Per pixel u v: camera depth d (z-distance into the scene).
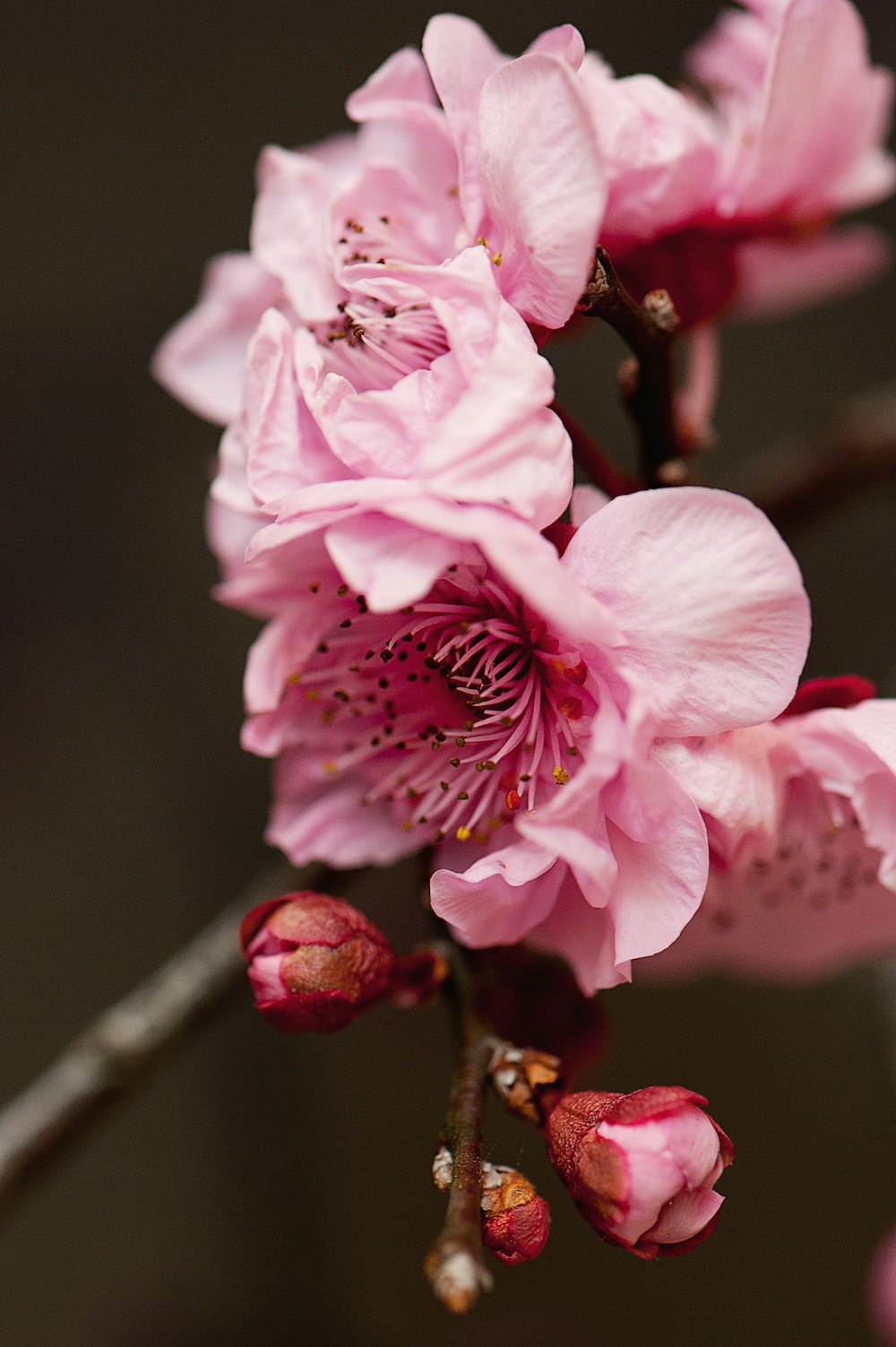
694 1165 0.23
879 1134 0.47
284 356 0.24
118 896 0.48
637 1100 0.24
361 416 0.24
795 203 0.27
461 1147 0.24
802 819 0.26
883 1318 0.41
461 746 0.25
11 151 0.46
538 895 0.25
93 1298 0.45
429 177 0.26
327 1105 0.47
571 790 0.24
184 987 0.29
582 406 0.45
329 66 0.46
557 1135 0.24
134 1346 0.45
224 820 0.48
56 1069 0.29
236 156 0.46
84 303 0.47
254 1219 0.46
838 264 0.30
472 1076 0.25
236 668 0.48
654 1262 0.46
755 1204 0.47
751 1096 0.47
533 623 0.25
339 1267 0.46
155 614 0.48
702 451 0.28
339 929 0.25
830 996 0.48
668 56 0.46
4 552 0.48
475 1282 0.23
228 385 0.27
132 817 0.48
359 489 0.24
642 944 0.24
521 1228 0.24
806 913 0.27
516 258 0.24
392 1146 0.47
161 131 0.46
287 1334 0.45
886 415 0.34
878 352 0.49
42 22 0.45
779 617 0.24
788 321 0.49
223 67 0.46
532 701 0.25
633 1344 0.46
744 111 0.27
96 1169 0.46
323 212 0.25
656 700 0.24
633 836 0.24
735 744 0.24
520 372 0.24
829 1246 0.47
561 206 0.24
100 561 0.48
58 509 0.48
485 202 0.25
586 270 0.24
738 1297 0.46
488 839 0.25
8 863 0.48
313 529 0.24
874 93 0.27
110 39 0.46
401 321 0.25
